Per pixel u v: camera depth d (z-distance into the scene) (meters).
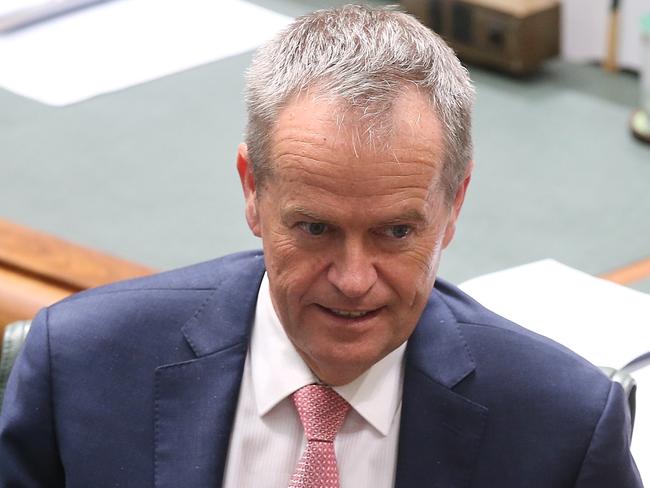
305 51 3.45
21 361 4.15
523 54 7.53
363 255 3.43
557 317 5.10
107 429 4.02
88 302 4.16
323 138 3.33
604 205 6.54
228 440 3.98
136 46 7.82
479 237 6.30
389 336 3.59
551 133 7.16
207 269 4.22
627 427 3.90
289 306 3.56
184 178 6.78
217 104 7.41
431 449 3.90
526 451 3.87
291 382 3.93
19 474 4.10
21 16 7.91
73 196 6.60
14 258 5.86
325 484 3.86
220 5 8.19
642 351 4.93
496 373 3.92
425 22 7.73
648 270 5.98
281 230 3.47
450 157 3.48
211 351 4.03
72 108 7.34
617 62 7.91
